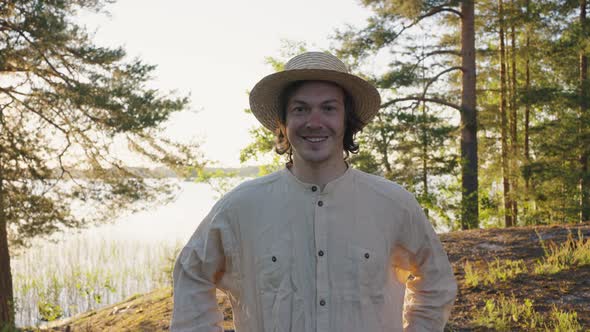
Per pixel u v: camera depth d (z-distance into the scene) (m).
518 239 6.85
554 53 16.47
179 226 35.28
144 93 10.15
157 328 5.57
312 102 1.71
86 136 10.12
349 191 1.72
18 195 10.19
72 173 10.57
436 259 1.86
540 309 4.50
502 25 15.94
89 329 6.58
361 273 1.67
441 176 14.58
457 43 16.91
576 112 17.53
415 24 14.55
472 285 5.23
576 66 17.88
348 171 1.74
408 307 1.93
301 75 1.70
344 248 1.68
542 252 6.17
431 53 15.00
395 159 14.15
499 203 19.12
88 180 10.59
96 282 14.49
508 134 19.47
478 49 17.42
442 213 14.53
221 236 1.75
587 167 17.58
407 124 13.80
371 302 1.68
